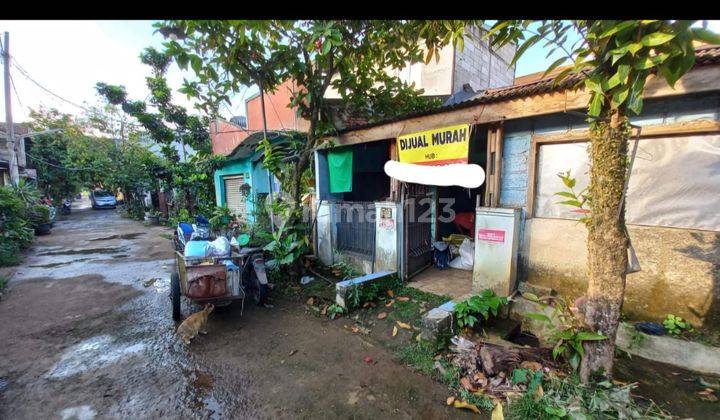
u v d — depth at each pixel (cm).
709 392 270
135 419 259
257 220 838
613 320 243
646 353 321
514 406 253
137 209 1881
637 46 182
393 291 493
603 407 228
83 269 705
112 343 379
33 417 260
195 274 394
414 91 661
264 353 354
